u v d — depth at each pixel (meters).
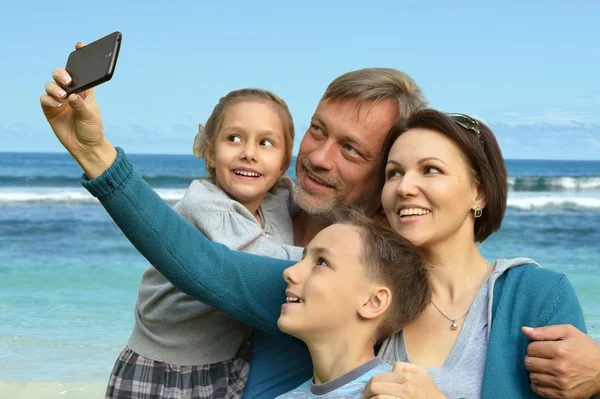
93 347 7.42
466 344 2.62
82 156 2.39
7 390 5.88
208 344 3.01
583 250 18.56
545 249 18.80
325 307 2.57
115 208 2.43
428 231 2.69
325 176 3.32
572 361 2.37
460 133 2.70
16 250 16.47
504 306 2.64
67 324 8.53
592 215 25.25
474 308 2.68
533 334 2.44
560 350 2.38
